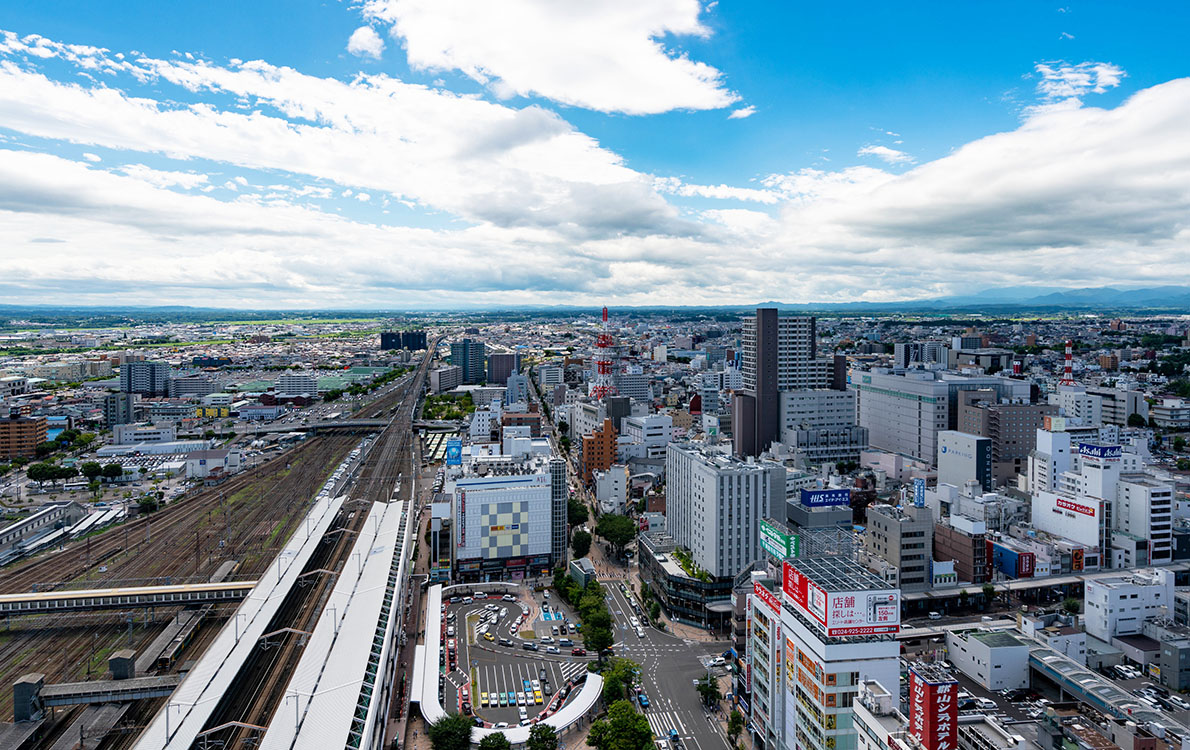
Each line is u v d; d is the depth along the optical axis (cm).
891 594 15375
